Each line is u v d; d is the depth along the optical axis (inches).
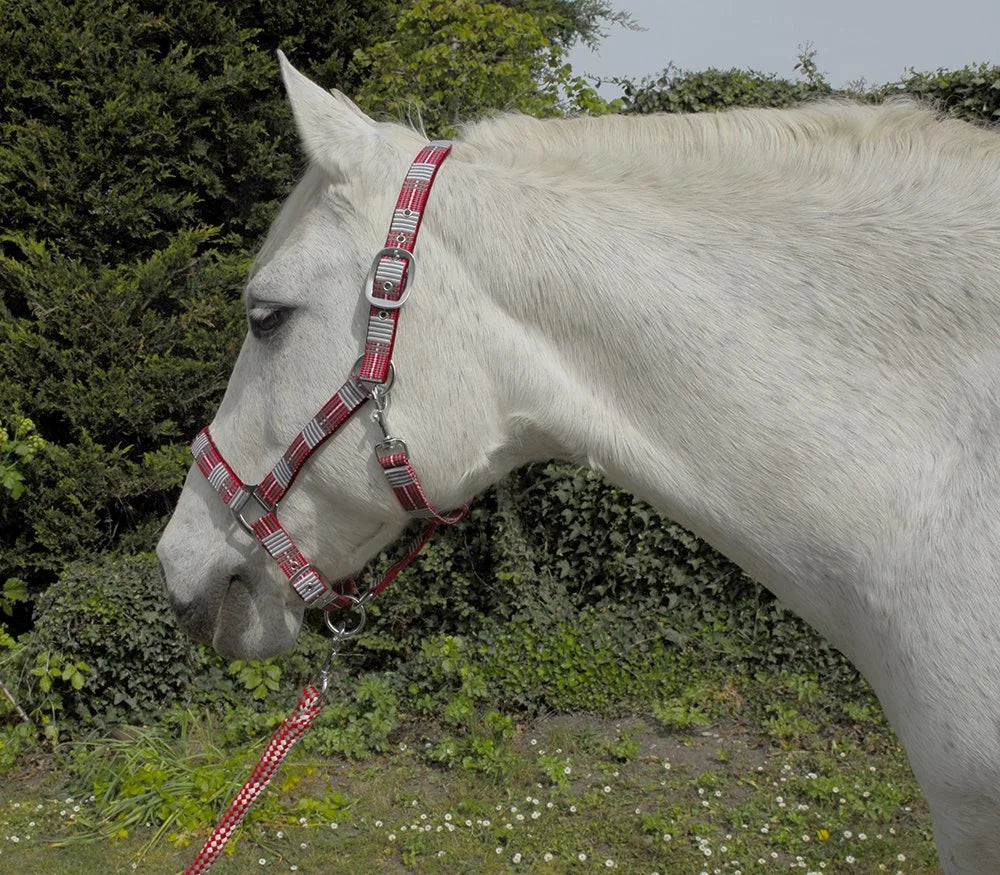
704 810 136.8
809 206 50.9
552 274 52.7
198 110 212.8
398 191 54.7
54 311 186.1
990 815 45.8
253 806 138.5
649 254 51.6
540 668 169.8
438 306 53.7
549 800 141.4
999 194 48.8
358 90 246.7
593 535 182.9
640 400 51.7
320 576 60.6
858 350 48.2
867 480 47.2
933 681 45.5
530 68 271.0
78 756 153.0
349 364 54.7
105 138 194.7
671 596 179.9
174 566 62.5
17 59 194.5
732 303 50.0
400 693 173.0
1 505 186.9
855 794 136.3
